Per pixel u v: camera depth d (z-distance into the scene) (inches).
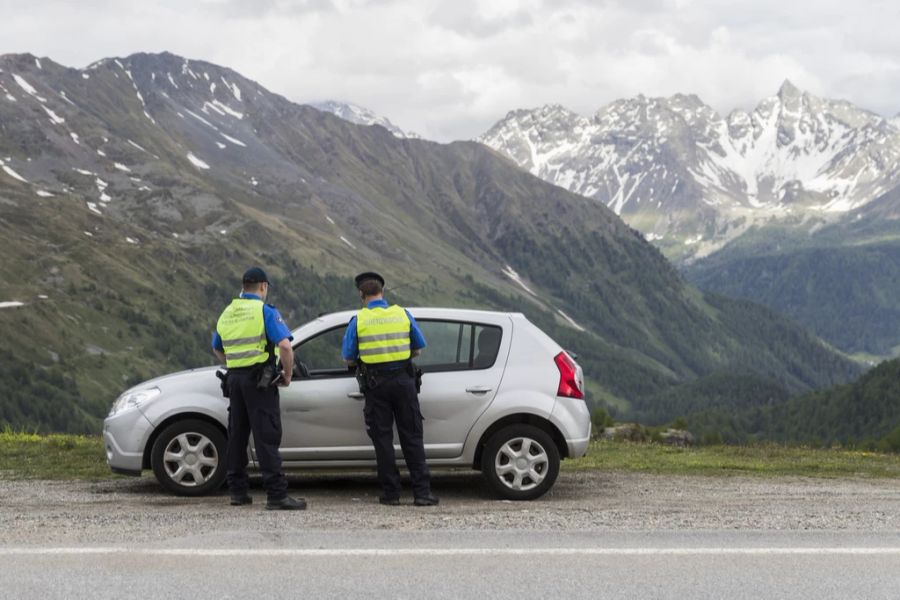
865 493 504.7
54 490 486.6
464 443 465.7
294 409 462.6
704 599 267.6
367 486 509.7
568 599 266.7
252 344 425.1
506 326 482.3
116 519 389.1
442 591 273.7
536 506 438.6
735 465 655.1
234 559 310.7
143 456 469.7
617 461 663.1
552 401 470.0
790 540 345.1
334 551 322.3
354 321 441.1
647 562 310.0
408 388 441.1
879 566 306.2
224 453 468.4
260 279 438.9
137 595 267.3
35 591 270.4
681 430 1080.2
